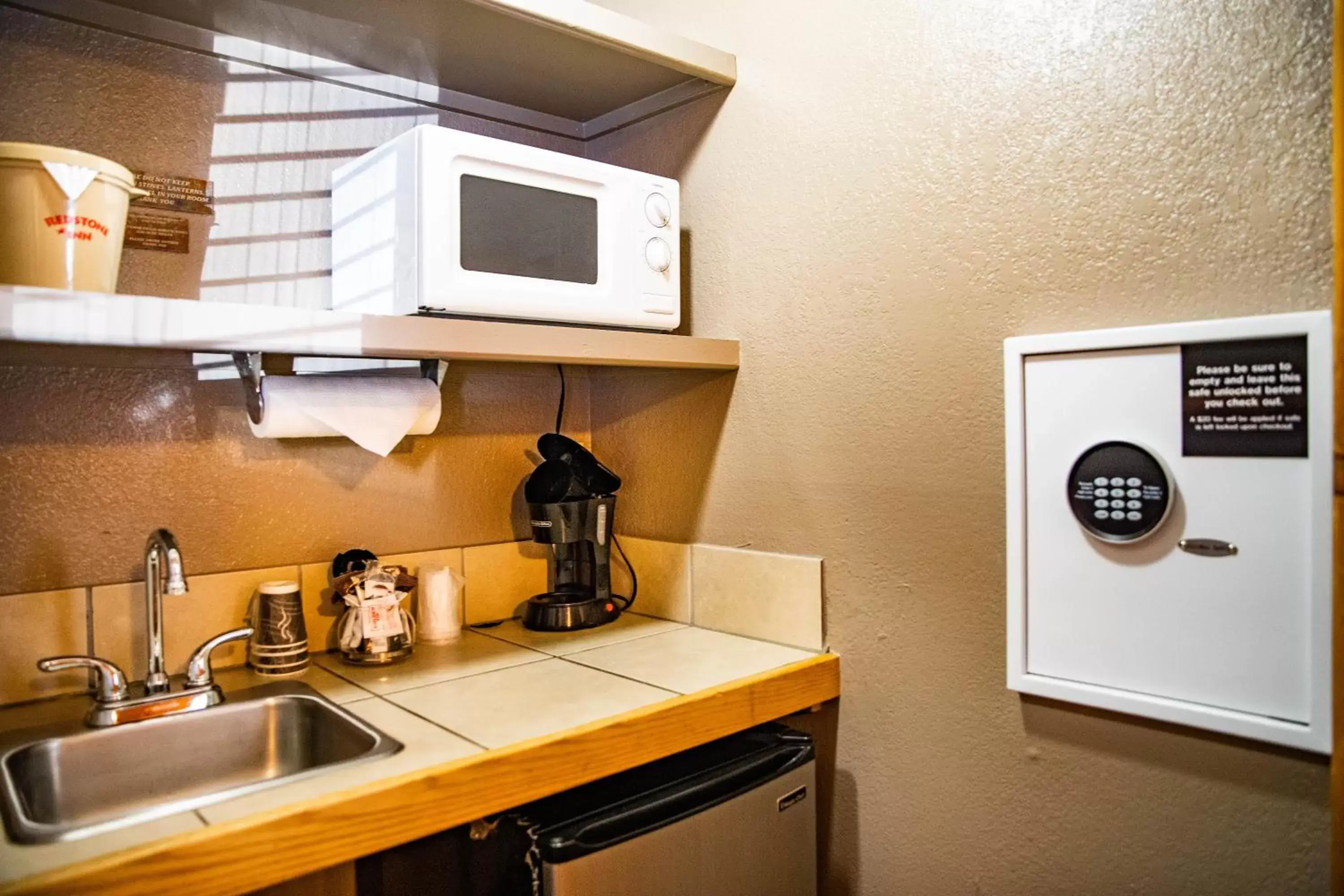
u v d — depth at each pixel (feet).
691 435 5.17
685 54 4.58
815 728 4.55
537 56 4.56
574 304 4.22
